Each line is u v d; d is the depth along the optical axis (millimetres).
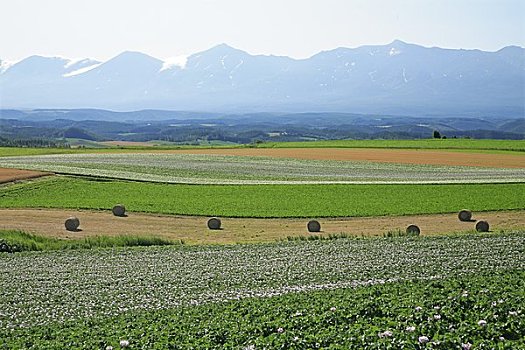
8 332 19672
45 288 27906
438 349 14586
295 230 49719
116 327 18922
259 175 85438
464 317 17500
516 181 76500
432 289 21594
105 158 107438
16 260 35656
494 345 14734
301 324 17547
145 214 57656
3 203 62594
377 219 54844
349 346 14844
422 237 41812
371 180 79938
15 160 101875
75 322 21016
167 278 29547
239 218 55750
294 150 128250
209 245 41125
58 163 96375
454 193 68062
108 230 49781
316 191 70062
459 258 32188
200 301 24047
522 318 16969
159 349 15562
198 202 63438
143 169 90125
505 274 25500
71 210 59500
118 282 28938
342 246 38625
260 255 35938
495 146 130875
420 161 103625
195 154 119000
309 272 29828
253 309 20219
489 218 54844
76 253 38031
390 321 16984
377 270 29609
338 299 21000
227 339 16438
